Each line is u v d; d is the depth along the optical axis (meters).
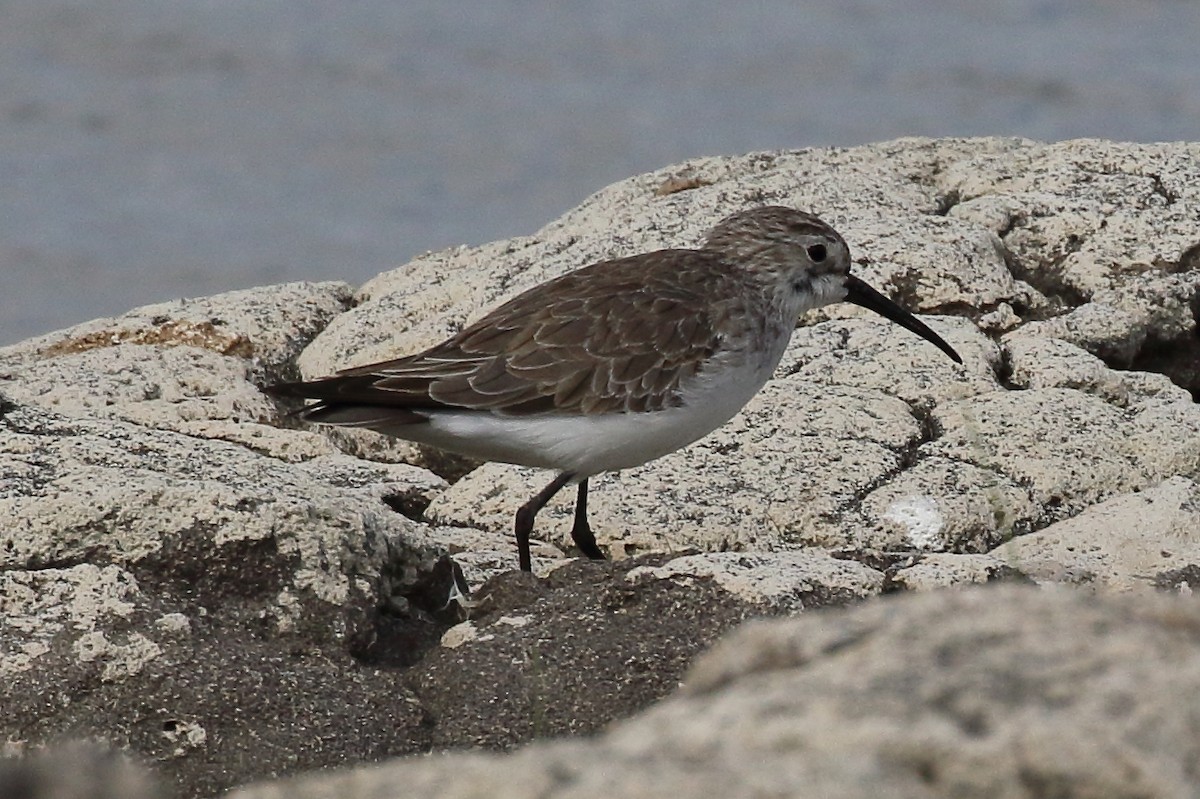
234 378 16.03
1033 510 13.44
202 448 11.73
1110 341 16.00
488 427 12.07
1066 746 5.13
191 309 17.42
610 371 12.05
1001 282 16.47
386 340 16.72
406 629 10.98
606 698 10.05
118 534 10.55
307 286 18.45
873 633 5.92
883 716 5.30
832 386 14.78
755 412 14.34
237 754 9.73
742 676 5.93
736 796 4.87
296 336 17.42
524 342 12.13
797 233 13.02
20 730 9.66
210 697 9.89
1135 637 5.67
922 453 13.98
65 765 4.86
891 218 17.23
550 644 10.41
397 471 14.25
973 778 5.12
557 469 12.51
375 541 10.97
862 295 13.62
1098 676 5.44
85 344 16.94
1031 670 5.50
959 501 13.30
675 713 5.57
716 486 13.49
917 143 19.62
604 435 12.09
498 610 11.04
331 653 10.44
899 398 14.66
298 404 16.00
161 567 10.51
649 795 4.91
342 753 9.80
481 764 5.30
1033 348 15.44
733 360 12.45
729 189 18.02
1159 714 5.25
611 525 13.05
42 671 9.84
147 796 4.86
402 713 10.10
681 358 12.20
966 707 5.34
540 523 13.32
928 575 11.10
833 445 13.91
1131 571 11.80
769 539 13.05
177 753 9.70
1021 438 14.02
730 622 10.41
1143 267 16.86
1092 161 18.33
